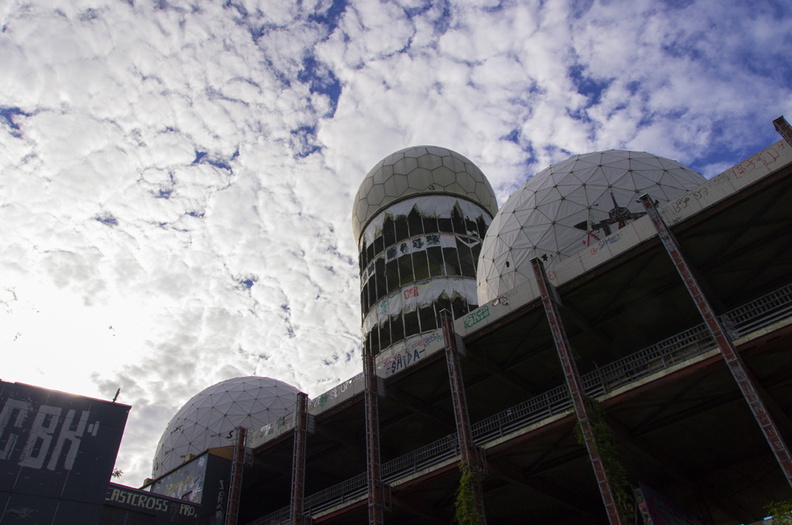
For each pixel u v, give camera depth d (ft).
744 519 101.50
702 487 93.97
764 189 72.23
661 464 88.79
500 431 88.38
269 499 151.84
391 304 153.79
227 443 179.01
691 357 70.69
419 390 110.52
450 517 102.63
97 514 99.71
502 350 99.71
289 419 123.85
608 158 118.11
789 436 72.28
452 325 96.68
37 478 96.48
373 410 102.53
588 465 92.17
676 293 90.02
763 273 88.07
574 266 86.53
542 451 86.69
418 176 176.14
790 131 71.00
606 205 108.78
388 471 122.93
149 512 116.88
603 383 81.10
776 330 65.77
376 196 178.60
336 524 110.32
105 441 105.81
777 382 76.48
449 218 167.84
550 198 116.06
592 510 103.55
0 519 90.79
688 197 77.92
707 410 81.66
